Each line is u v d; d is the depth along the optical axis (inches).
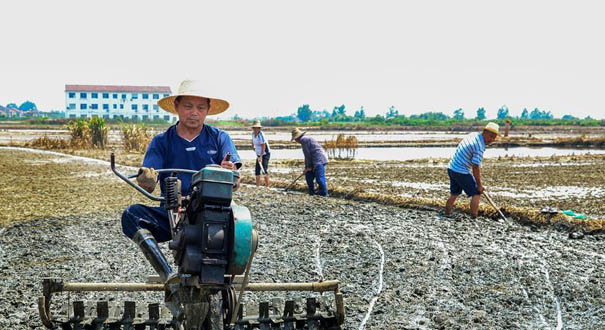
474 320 244.2
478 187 480.7
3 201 582.2
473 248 370.9
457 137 2669.8
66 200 589.6
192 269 157.8
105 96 5851.4
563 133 3228.3
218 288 165.9
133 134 1477.6
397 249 366.6
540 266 327.3
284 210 513.3
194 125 206.8
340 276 308.2
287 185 722.8
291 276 305.4
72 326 207.0
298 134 641.6
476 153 474.0
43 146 1616.6
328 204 553.6
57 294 274.8
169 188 184.5
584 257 348.8
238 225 156.4
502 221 469.7
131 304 204.4
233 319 177.6
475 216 487.5
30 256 349.4
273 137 2596.0
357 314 252.1
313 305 212.5
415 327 236.5
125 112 5895.7
